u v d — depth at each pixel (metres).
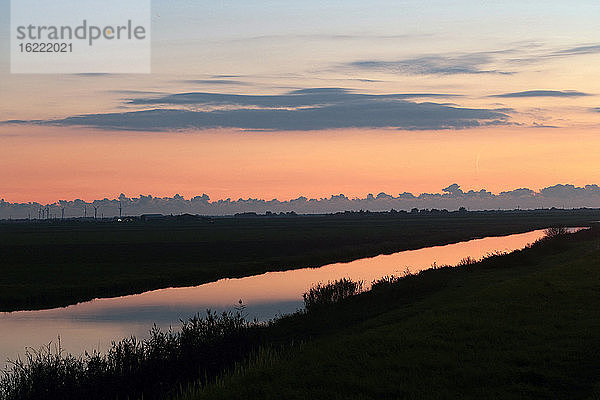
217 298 38.53
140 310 34.31
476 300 25.20
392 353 16.55
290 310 32.91
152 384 15.84
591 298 24.73
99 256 70.19
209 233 129.75
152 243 92.69
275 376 15.01
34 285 43.22
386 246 81.62
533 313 21.67
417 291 31.58
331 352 17.03
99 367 16.05
